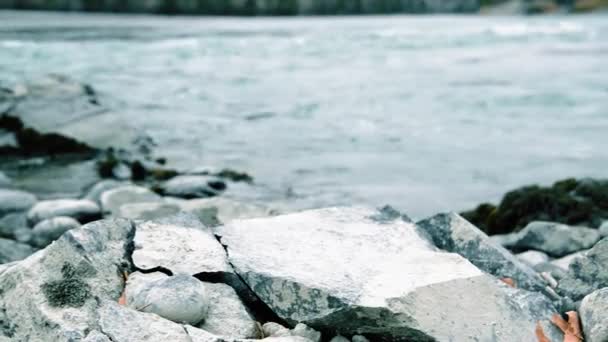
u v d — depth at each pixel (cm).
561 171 1181
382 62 2633
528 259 659
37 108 1448
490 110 1697
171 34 3719
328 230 499
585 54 2823
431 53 2919
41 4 6856
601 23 4969
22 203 970
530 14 8306
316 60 2698
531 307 416
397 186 1104
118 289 410
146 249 448
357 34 3834
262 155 1309
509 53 2905
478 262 511
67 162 1283
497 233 866
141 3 7200
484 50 3031
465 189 1085
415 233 507
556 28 4328
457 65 2527
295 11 7906
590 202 857
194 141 1423
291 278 407
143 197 972
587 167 1202
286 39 3503
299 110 1719
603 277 473
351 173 1178
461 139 1410
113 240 445
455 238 531
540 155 1280
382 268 431
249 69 2428
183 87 2031
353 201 1032
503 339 383
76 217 888
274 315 417
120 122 1442
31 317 379
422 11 8819
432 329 377
